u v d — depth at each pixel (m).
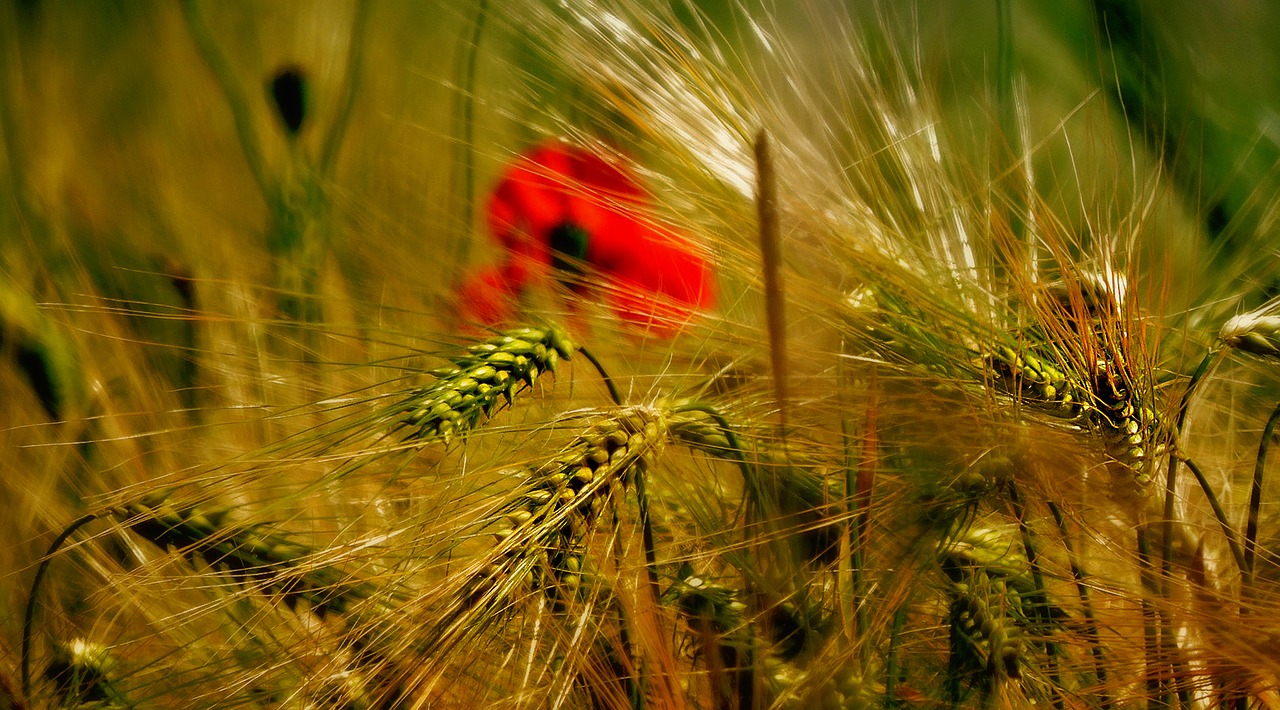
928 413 0.65
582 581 0.64
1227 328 0.67
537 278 0.72
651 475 0.67
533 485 0.62
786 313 0.65
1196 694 0.66
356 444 0.64
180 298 0.80
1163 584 0.65
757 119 0.68
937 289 0.66
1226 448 0.75
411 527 0.63
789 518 0.64
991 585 0.64
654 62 0.69
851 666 0.64
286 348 0.77
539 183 0.71
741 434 0.64
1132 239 0.68
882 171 0.69
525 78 0.76
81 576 0.73
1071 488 0.66
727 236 0.68
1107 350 0.65
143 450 0.76
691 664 0.66
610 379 0.65
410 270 0.76
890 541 0.65
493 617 0.62
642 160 0.71
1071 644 0.65
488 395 0.62
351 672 0.62
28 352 0.74
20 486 0.75
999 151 0.71
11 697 0.66
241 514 0.66
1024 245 0.68
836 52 0.69
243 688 0.65
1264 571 0.66
